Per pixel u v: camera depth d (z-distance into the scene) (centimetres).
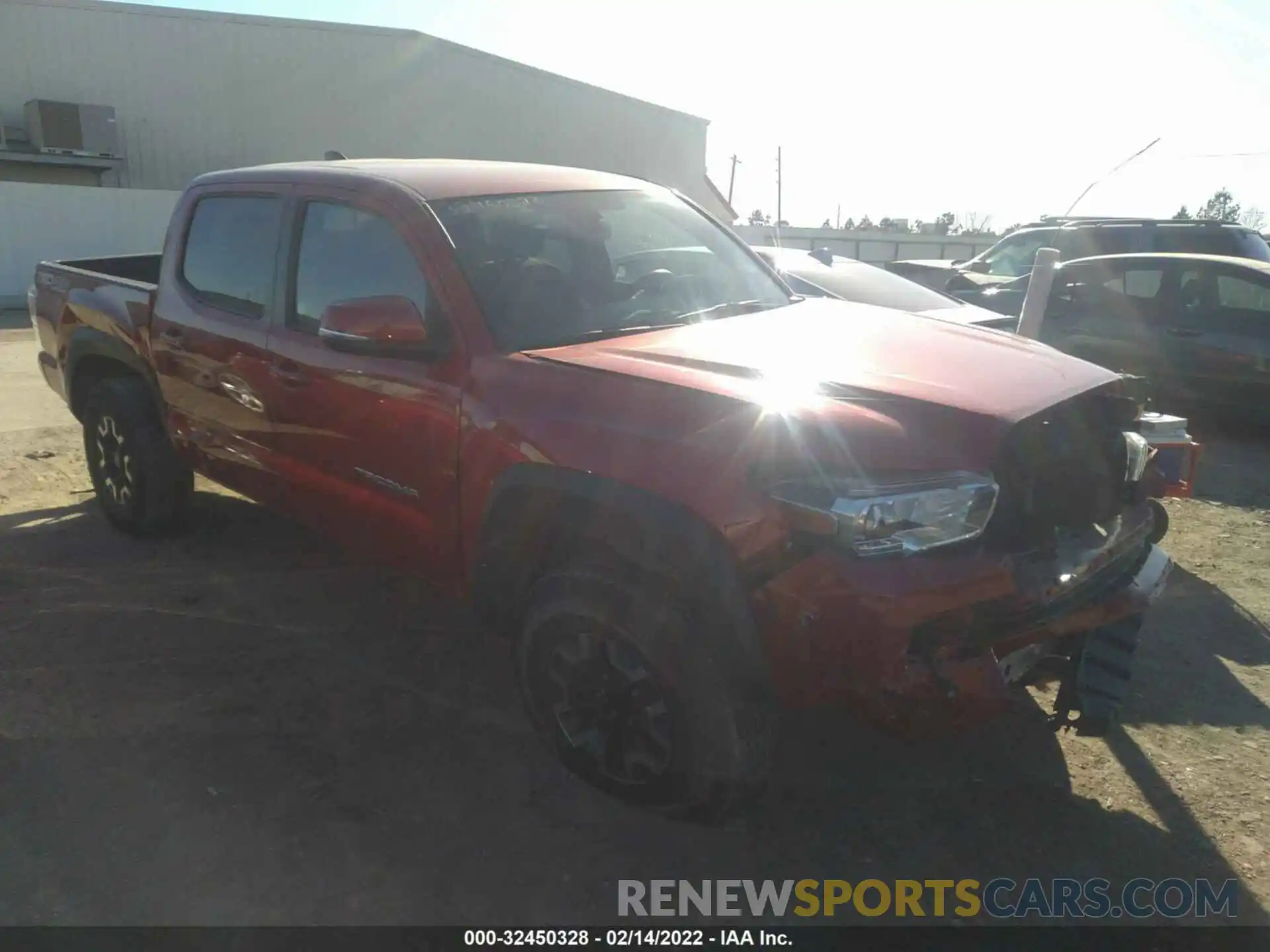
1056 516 298
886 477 259
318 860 298
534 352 327
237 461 443
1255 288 821
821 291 777
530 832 312
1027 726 370
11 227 2012
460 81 2762
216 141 2561
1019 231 1302
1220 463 766
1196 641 441
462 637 437
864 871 297
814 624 258
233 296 433
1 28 2286
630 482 283
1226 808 324
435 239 349
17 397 961
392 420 352
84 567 510
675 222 436
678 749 290
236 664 411
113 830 310
